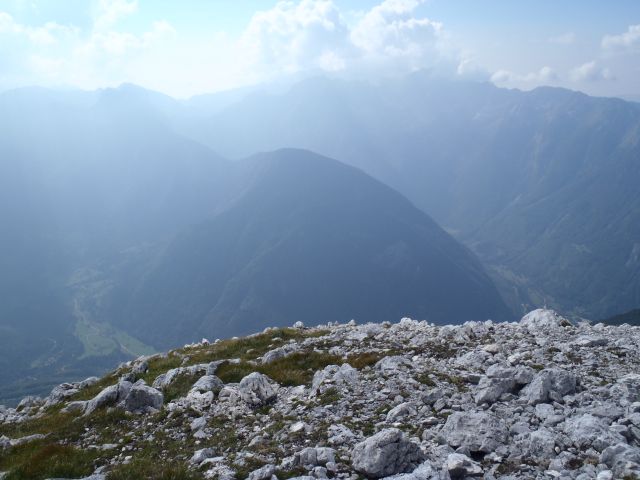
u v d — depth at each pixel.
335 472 12.84
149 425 19.09
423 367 21.39
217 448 15.91
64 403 26.70
